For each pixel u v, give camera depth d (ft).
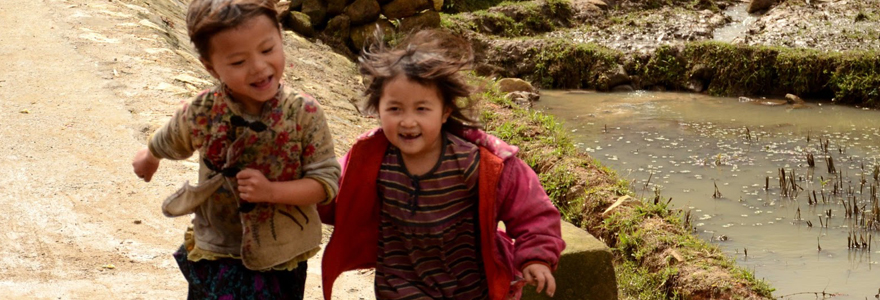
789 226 30.58
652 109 51.24
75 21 33.91
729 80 55.83
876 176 35.40
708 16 67.92
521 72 59.06
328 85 38.63
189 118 9.38
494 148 10.02
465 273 10.30
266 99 9.06
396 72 9.46
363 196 10.12
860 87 52.34
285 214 9.64
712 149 41.14
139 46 31.68
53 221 17.52
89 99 25.46
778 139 43.27
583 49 58.59
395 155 10.01
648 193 34.04
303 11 46.32
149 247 16.81
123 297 14.73
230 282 9.70
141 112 24.82
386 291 10.27
